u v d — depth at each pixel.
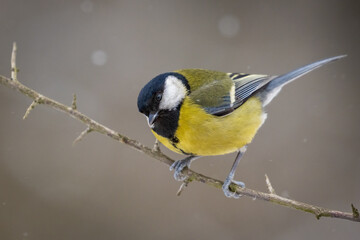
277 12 16.36
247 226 12.13
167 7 16.03
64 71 14.18
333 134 13.58
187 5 16.09
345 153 13.14
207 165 12.63
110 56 14.62
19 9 15.16
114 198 12.22
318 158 13.05
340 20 16.03
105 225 11.95
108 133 7.02
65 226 11.82
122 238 11.86
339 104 14.38
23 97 13.25
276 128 13.70
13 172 12.32
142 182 12.38
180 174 7.41
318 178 12.73
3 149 12.66
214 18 16.02
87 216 11.97
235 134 7.62
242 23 16.00
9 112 13.09
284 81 8.65
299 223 12.14
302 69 8.70
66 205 12.00
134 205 12.17
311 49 15.45
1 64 14.22
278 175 12.73
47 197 12.05
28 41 14.73
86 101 13.42
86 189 12.25
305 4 16.41
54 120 13.16
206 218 12.20
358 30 15.77
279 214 12.30
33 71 14.12
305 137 13.45
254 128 8.04
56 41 14.85
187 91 7.64
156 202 12.21
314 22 16.11
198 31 15.61
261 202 12.47
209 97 7.55
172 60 14.73
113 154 12.69
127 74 14.25
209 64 14.72
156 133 7.47
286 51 15.33
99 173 12.48
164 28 15.55
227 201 12.36
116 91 13.81
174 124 7.38
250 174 12.66
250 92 8.14
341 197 12.49
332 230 12.08
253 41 15.55
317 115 14.01
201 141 7.39
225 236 11.94
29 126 13.02
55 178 12.34
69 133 12.94
